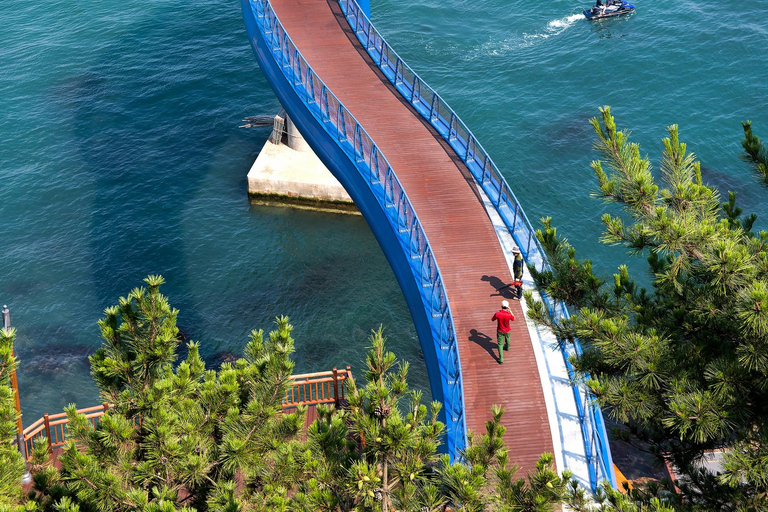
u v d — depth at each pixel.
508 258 28.25
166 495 13.73
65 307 39.53
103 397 15.27
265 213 47.28
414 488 13.51
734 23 59.84
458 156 33.16
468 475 13.12
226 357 36.62
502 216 30.00
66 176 48.94
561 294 16.42
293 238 45.12
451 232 29.33
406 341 37.41
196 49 61.88
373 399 13.69
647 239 14.73
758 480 13.15
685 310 15.16
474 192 31.25
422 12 64.25
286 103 36.66
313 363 36.19
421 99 36.06
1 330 14.28
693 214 14.56
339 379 26.61
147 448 14.35
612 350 14.30
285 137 51.62
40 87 57.16
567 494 14.08
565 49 58.78
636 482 28.77
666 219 13.83
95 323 38.53
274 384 14.80
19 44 61.84
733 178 46.03
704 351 14.81
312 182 46.88
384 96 36.81
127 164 50.19
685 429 13.44
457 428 21.94
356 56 39.75
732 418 13.28
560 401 22.91
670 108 52.22
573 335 15.79
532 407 22.72
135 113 54.88
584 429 21.72
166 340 15.16
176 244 44.12
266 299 40.25
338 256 43.59
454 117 33.41
